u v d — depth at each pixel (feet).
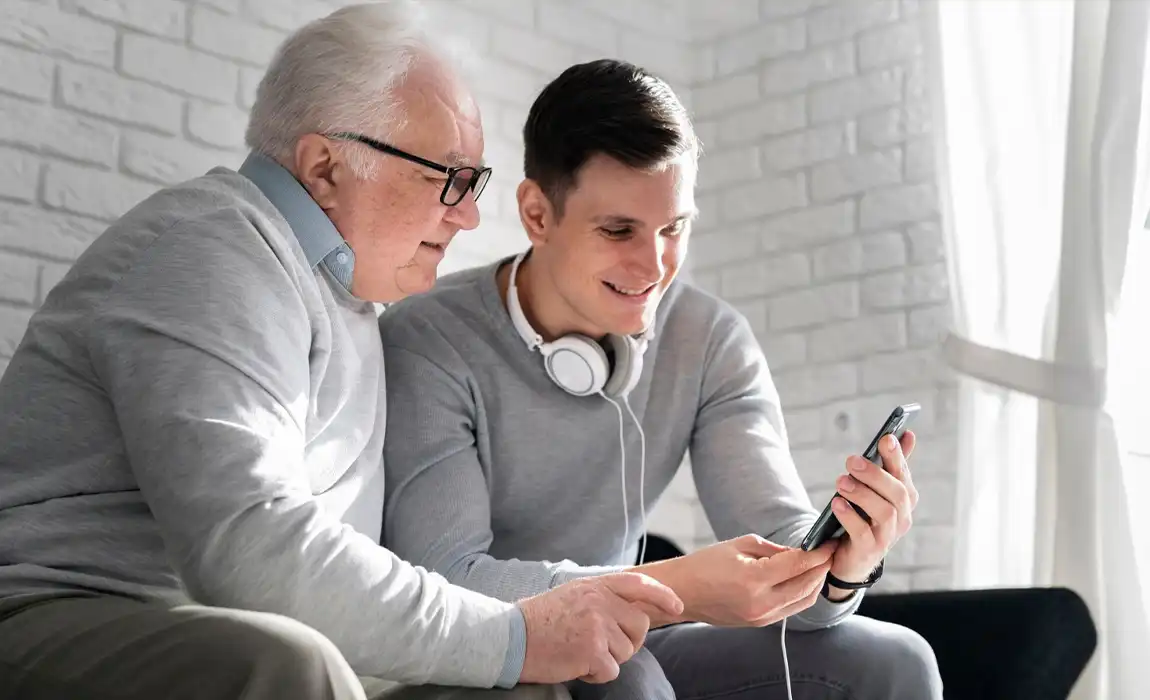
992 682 5.96
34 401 4.38
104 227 6.99
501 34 9.29
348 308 5.37
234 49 7.70
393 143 5.13
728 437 6.10
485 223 8.96
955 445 8.92
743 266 10.33
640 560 7.64
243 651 3.43
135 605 3.89
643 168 5.41
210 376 4.10
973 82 8.54
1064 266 7.83
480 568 5.29
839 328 9.66
